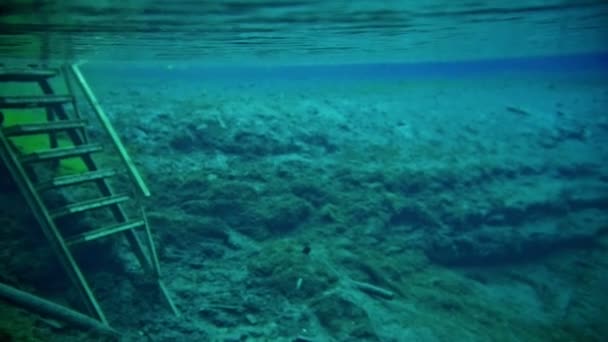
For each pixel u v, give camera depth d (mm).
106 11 7785
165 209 8695
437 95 19984
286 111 13562
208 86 23219
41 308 5801
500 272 10609
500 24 11953
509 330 7871
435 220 10555
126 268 7109
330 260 8219
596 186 13289
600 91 24641
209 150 10914
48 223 5922
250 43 13375
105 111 11812
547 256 11469
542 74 44344
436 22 10852
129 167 7348
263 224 8906
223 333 6293
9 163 5938
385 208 10180
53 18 8055
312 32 11383
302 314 6742
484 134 14953
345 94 18641
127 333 6172
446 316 7699
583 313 9391
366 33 12031
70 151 6629
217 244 8227
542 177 13352
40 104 6953
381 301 7422
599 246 11727
